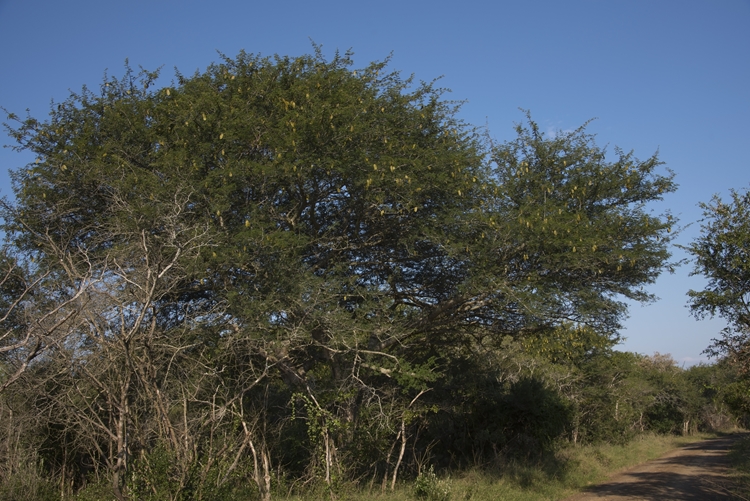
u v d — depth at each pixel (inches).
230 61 528.7
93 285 308.8
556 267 518.3
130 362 299.3
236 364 421.4
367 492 486.6
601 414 1277.1
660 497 546.9
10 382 250.7
